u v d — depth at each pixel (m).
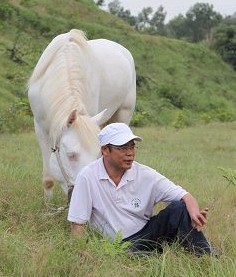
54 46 5.65
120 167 4.04
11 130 15.31
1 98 18.86
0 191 5.55
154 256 3.85
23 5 39.50
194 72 47.34
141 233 4.15
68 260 3.60
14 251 3.67
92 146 4.80
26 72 23.92
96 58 6.12
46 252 3.59
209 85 46.44
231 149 13.37
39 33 33.22
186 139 14.98
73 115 4.81
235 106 45.31
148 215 4.24
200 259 3.81
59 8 43.09
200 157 11.33
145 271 3.60
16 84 21.77
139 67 41.47
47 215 4.83
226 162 11.05
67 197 5.49
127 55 7.23
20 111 16.92
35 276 3.39
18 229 4.40
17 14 33.62
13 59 25.19
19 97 20.27
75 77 5.34
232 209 5.70
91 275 3.41
